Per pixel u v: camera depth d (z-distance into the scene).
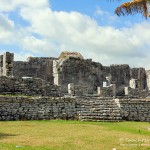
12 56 41.16
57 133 21.77
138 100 33.56
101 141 19.12
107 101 33.16
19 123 26.95
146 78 60.81
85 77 54.72
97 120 30.84
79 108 31.72
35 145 17.45
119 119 31.73
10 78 34.72
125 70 59.31
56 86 36.75
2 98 29.70
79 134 21.53
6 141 18.31
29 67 54.91
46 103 30.97
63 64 53.06
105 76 57.44
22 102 30.27
